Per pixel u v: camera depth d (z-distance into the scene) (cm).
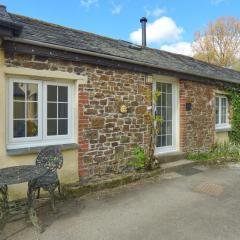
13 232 414
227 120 1141
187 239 390
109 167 664
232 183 667
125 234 406
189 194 582
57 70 569
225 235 400
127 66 688
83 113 612
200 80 936
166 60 898
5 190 414
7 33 459
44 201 528
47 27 689
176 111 886
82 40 693
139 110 732
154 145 773
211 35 3228
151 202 536
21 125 538
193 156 898
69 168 594
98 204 526
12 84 522
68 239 393
